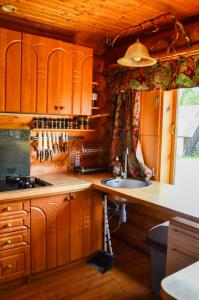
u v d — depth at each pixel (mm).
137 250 3141
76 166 3199
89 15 2471
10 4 2279
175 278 1280
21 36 2430
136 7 2266
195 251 1885
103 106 3398
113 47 3203
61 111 2732
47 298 2283
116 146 3184
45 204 2471
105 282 2527
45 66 2586
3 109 2400
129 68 2936
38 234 2457
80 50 2807
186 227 1926
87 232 2795
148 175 2900
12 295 2312
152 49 2674
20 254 2381
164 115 2861
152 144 2959
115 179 2881
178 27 2424
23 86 2480
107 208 2959
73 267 2766
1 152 2715
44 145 2979
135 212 3148
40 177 2850
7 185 2490
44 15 2502
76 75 2799
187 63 2367
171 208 1941
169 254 2059
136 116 2926
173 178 2928
